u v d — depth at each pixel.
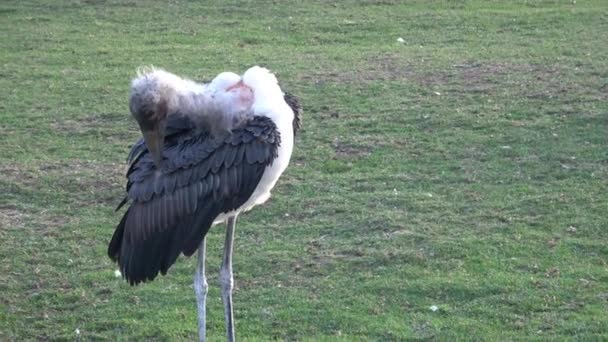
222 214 7.32
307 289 9.16
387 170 12.09
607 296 8.80
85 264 9.91
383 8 21.86
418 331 8.31
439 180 11.70
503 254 9.70
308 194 11.38
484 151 12.57
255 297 9.07
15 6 22.73
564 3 22.06
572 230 10.20
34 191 11.70
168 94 7.04
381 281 9.21
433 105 14.53
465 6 21.91
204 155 7.16
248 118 7.21
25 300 9.16
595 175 11.64
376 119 13.99
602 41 18.36
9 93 15.92
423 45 18.64
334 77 16.30
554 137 12.95
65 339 8.45
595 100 14.47
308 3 22.47
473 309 8.66
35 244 10.34
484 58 17.30
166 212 7.18
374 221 10.53
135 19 21.48
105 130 13.98
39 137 13.73
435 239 10.03
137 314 8.84
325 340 8.20
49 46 19.25
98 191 11.70
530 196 11.08
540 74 16.03
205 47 18.84
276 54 18.16
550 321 8.41
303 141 13.18
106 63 17.83
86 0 23.28
